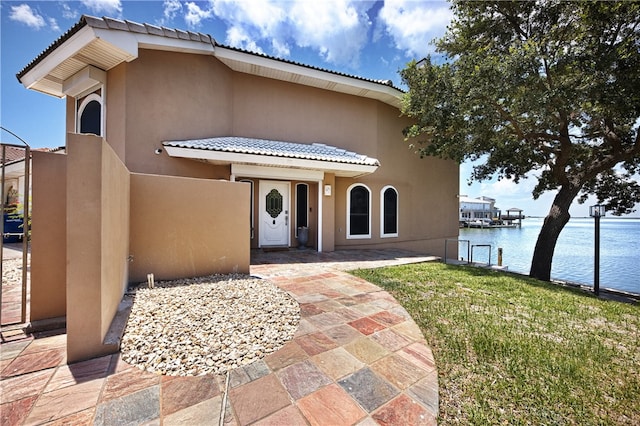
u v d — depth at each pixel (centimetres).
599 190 1324
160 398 238
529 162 1167
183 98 893
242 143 940
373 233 1273
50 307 376
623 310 514
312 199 1217
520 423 224
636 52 705
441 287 619
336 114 1202
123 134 802
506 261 2006
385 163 1312
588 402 253
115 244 384
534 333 397
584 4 727
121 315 383
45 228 374
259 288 546
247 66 1002
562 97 759
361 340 358
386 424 218
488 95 831
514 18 937
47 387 248
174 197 586
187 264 600
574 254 2217
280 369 289
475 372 294
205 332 356
